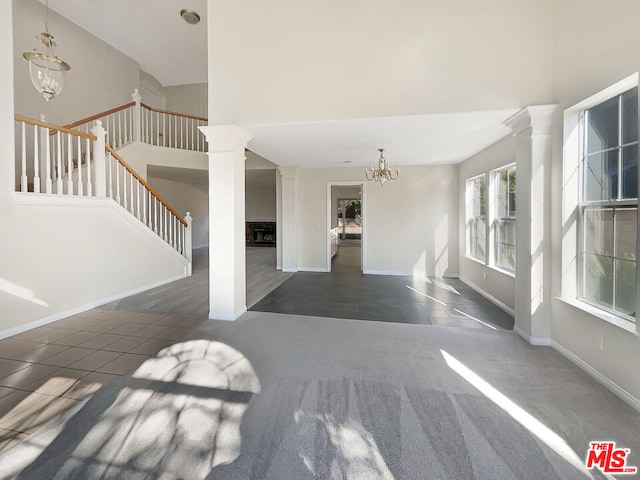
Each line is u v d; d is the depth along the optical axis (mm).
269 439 1662
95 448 1594
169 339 3031
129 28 6477
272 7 3252
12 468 1463
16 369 2426
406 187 6250
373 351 2746
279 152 4824
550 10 2768
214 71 3402
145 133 7039
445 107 2945
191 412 1889
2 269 3074
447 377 2293
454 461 1510
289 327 3363
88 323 3500
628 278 2086
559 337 2689
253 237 12906
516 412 1879
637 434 1688
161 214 5473
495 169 4180
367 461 1515
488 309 4016
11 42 3139
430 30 2961
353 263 8047
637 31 1883
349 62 3109
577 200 2561
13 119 3160
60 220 3658
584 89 2354
